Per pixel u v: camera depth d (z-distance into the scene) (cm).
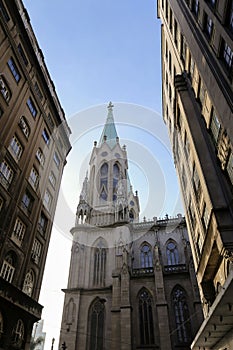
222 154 1755
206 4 1761
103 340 3588
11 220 2048
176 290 3856
